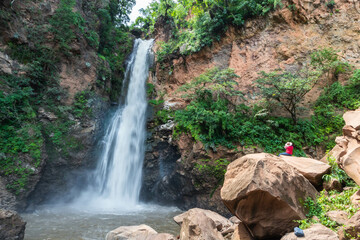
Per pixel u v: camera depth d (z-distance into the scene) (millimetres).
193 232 5105
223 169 12227
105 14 19328
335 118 12984
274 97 13422
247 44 17531
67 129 13812
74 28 15461
